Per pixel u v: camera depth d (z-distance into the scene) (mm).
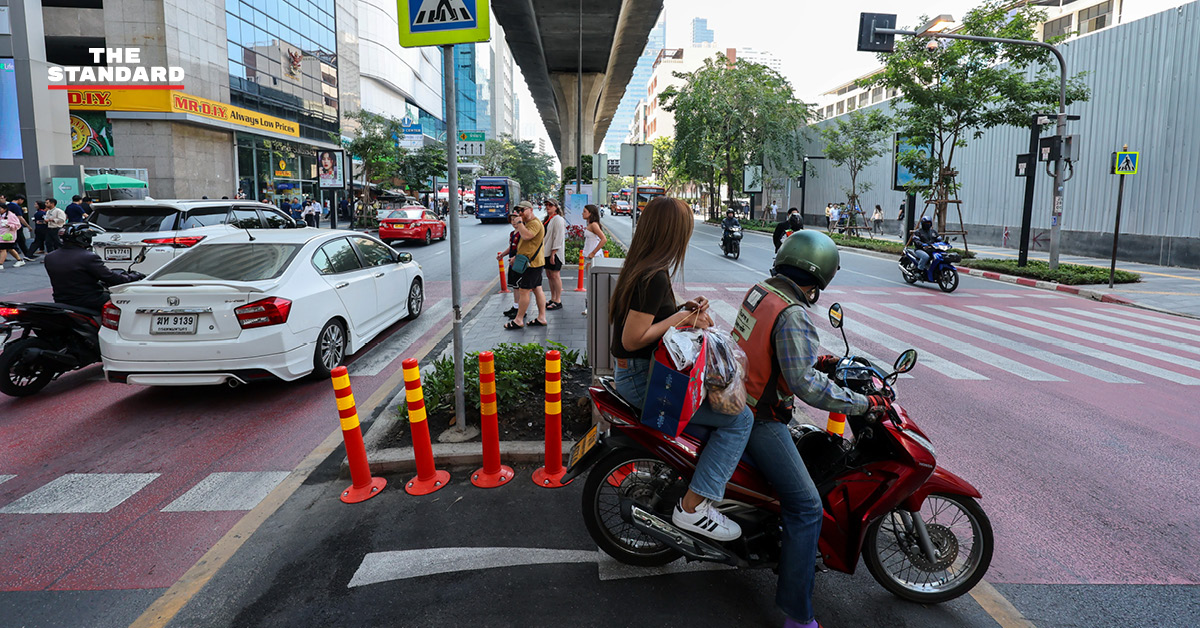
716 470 2682
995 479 4434
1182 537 3682
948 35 15188
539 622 2879
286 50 38875
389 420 5184
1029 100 19094
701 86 41844
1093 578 3277
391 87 71000
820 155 43312
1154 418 5676
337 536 3645
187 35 29094
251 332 5773
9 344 6188
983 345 8570
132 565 3412
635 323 2672
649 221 2715
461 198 61750
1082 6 46312
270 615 2951
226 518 3918
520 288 9102
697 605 3010
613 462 3123
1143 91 19109
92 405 6047
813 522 2680
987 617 2961
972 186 27125
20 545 3611
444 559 3389
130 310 5730
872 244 25484
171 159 28531
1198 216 17438
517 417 5078
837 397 2615
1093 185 21141
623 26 32344
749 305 2736
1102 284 14531
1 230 15375
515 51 35469
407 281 9414
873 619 2936
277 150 37875
